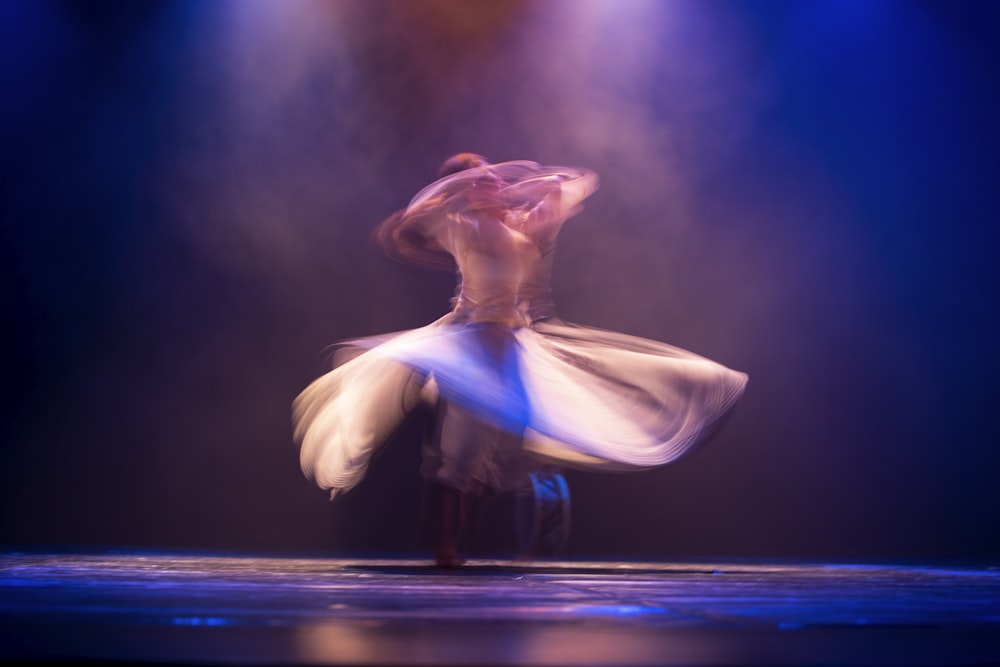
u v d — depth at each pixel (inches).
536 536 221.5
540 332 169.0
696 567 165.6
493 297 161.3
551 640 60.8
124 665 50.3
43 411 286.4
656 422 163.2
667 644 59.6
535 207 170.4
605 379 164.9
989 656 56.2
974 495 289.9
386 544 293.7
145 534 289.6
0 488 285.9
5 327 282.7
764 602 88.7
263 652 54.8
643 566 168.2
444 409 158.9
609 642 60.2
